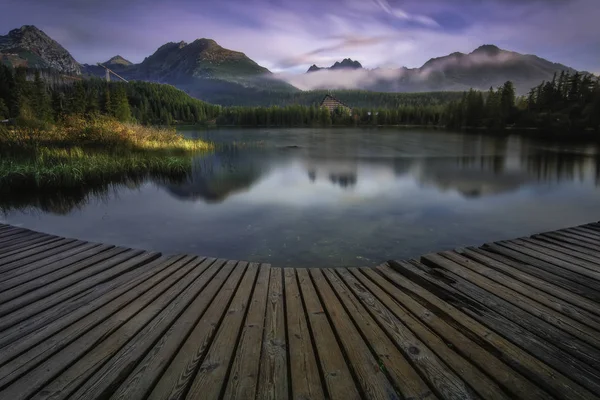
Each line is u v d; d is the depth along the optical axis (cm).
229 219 932
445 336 303
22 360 262
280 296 384
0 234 631
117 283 414
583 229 648
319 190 1354
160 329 309
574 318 337
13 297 377
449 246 727
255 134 5762
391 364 264
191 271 456
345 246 721
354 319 333
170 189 1367
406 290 402
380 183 1517
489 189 1383
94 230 841
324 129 7625
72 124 2139
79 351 274
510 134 5388
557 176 1727
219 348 281
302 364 264
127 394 226
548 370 259
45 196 1230
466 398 229
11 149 1633
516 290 400
